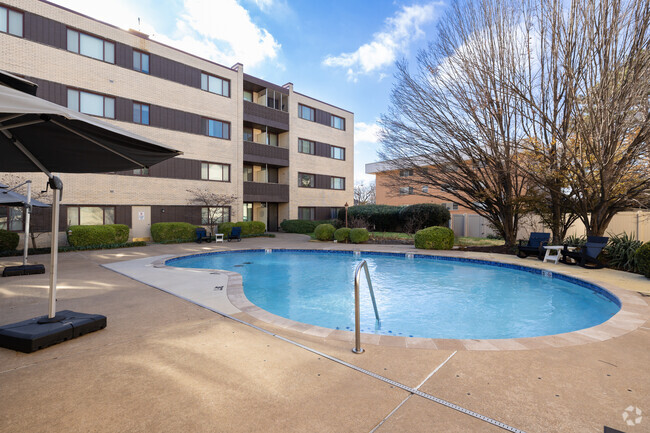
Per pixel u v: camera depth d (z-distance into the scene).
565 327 5.24
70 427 2.06
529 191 11.49
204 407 2.31
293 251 13.95
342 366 3.00
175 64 17.81
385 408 2.32
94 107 14.91
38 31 13.32
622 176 8.84
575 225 12.77
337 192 28.48
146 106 16.69
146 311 4.75
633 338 3.78
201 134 18.92
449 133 12.21
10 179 12.40
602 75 8.40
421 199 28.22
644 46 7.93
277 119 23.53
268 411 2.26
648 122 7.64
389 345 3.53
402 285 8.19
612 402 2.43
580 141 9.33
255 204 24.80
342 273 9.78
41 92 13.38
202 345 3.48
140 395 2.46
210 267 10.72
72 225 13.99
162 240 15.93
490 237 17.31
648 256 7.06
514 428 2.09
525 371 2.93
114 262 9.70
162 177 17.28
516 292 7.43
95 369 2.89
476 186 12.60
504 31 10.73
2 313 4.60
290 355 3.24
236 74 20.69
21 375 2.75
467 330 5.11
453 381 2.73
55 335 3.41
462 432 2.05
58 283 6.68
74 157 3.85
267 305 6.48
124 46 15.86
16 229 12.75
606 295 6.21
